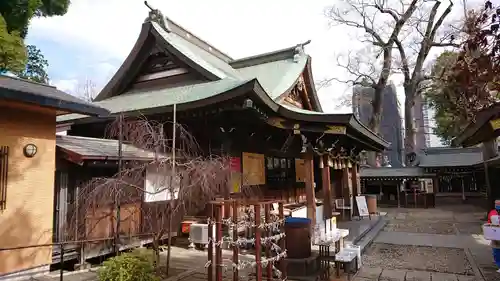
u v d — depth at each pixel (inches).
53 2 371.2
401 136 1689.2
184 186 291.9
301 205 511.2
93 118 397.1
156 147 287.4
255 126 410.3
